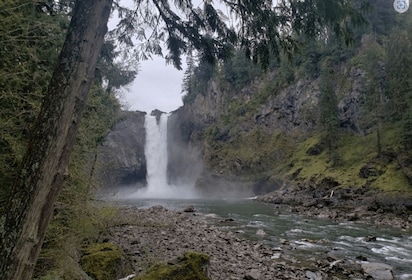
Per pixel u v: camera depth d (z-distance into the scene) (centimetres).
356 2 539
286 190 6262
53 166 318
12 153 565
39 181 310
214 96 11494
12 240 294
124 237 1392
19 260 293
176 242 1486
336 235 2266
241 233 2228
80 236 932
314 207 4369
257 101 10288
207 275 784
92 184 979
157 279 697
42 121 326
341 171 5788
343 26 574
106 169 1354
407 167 4472
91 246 958
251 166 8650
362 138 6569
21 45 561
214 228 2291
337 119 6894
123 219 1680
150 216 2533
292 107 9156
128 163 9556
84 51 349
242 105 10662
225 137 10231
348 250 1758
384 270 1309
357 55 8044
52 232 716
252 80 11062
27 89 639
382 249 1800
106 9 373
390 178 4566
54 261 698
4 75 514
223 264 1209
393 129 5850
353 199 4428
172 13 626
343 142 6894
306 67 9144
